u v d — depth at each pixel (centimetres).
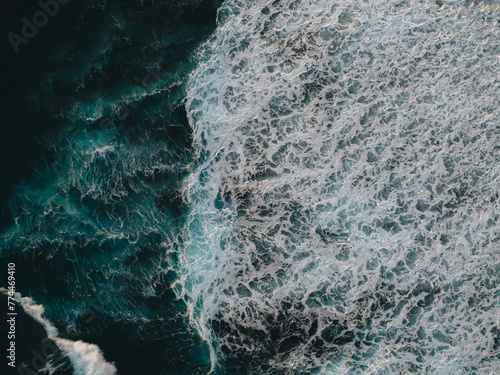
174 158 1248
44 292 1127
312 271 1121
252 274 1127
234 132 1249
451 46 1292
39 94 1291
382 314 1089
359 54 1299
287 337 1080
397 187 1175
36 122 1264
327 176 1193
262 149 1228
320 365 1063
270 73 1302
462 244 1128
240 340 1084
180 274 1155
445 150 1198
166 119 1279
